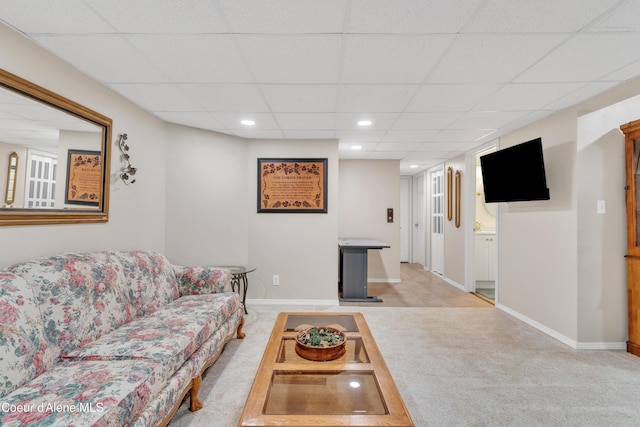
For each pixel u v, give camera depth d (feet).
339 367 5.04
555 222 9.51
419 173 23.88
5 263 5.53
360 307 12.76
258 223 12.85
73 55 6.38
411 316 11.56
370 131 11.73
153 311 7.32
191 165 11.42
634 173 8.45
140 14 5.06
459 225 16.47
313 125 10.98
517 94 8.13
